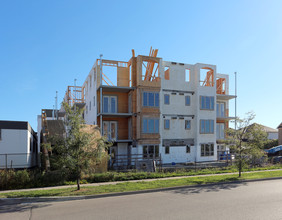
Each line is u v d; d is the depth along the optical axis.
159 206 9.09
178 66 29.94
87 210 8.70
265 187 13.05
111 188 12.34
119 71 29.02
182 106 29.67
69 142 11.55
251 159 16.78
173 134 28.78
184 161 28.86
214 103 30.91
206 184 13.90
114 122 28.67
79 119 11.92
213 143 30.53
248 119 16.80
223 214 7.92
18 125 17.92
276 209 8.51
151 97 27.16
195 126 29.95
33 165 24.05
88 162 11.91
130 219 7.53
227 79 33.94
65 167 12.17
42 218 7.86
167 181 14.59
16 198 10.39
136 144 26.77
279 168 22.53
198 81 30.27
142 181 14.62
